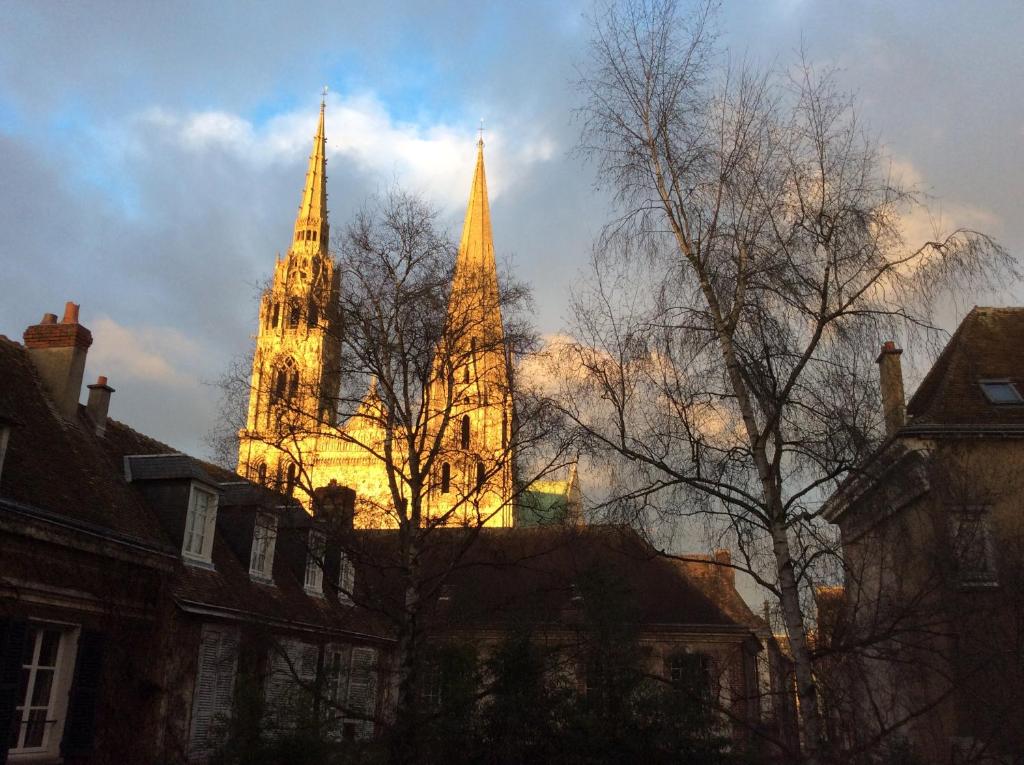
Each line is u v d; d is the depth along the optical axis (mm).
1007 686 11727
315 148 103062
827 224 11875
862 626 11414
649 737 11734
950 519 12555
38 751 14812
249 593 21969
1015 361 21672
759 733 11438
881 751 11781
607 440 12531
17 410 17734
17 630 14227
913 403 22141
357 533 19453
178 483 20469
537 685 12305
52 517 15055
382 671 17156
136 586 17484
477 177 100188
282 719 14023
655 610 35438
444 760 12305
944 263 11211
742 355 12016
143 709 17281
